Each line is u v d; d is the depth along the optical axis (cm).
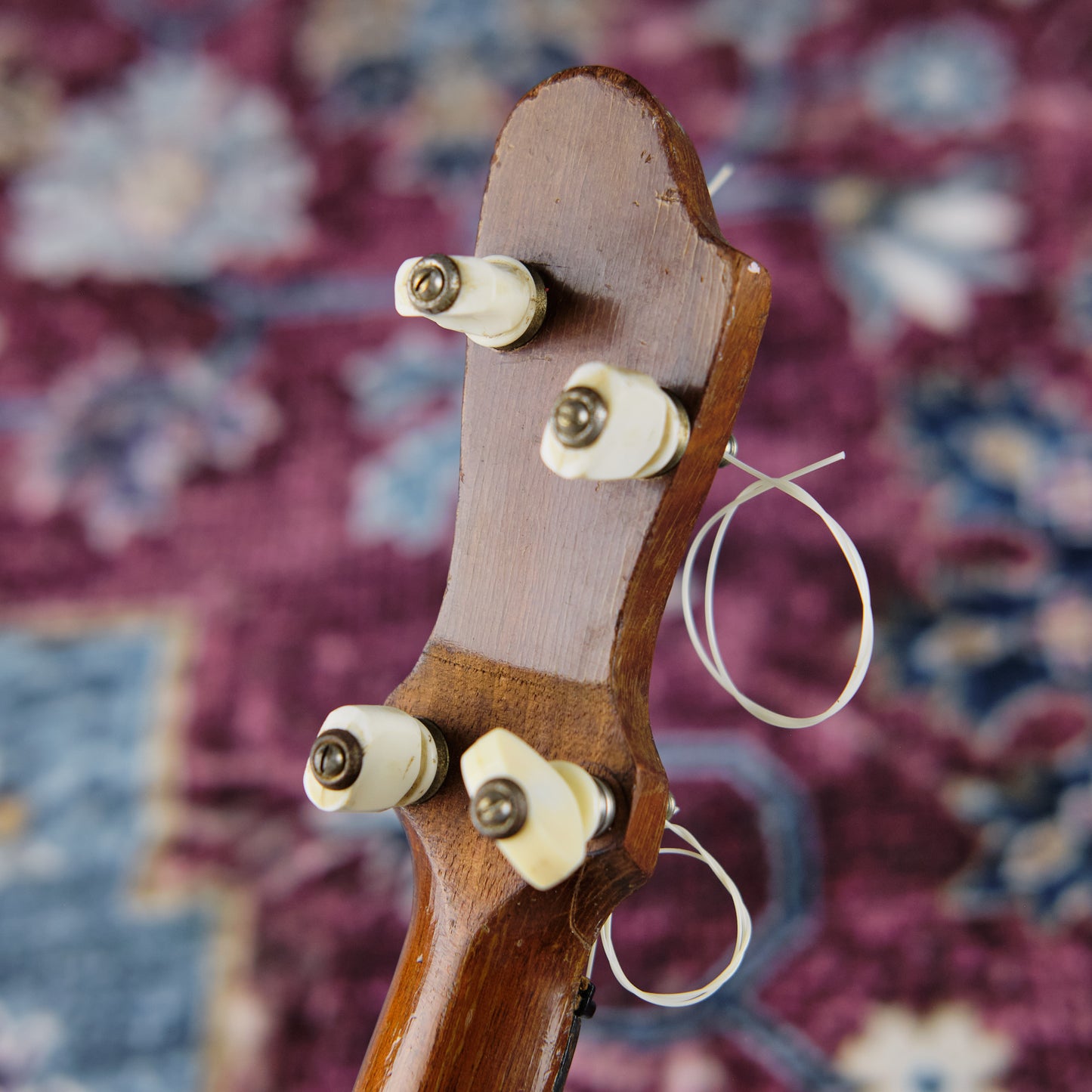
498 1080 42
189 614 111
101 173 136
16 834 99
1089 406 108
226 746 103
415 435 117
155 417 121
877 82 126
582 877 41
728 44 131
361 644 107
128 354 125
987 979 83
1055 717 93
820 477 107
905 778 93
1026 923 85
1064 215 116
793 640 100
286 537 114
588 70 41
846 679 98
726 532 106
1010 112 122
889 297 115
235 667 107
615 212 41
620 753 41
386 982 88
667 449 40
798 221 120
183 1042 88
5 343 127
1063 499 104
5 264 131
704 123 128
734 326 40
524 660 42
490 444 43
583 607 42
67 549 116
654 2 134
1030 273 114
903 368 112
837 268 117
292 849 96
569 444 38
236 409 121
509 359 42
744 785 94
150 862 97
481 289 41
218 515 116
